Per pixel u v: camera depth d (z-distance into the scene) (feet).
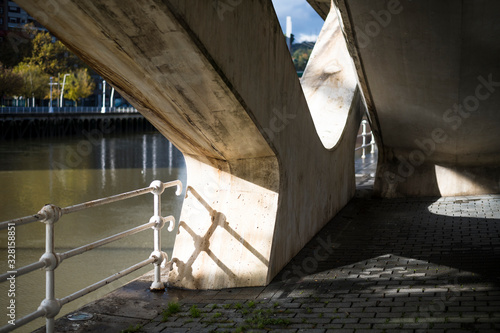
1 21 293.64
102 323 14.52
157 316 15.08
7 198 58.90
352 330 13.05
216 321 14.40
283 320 13.96
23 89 238.07
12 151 144.05
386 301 15.11
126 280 25.48
